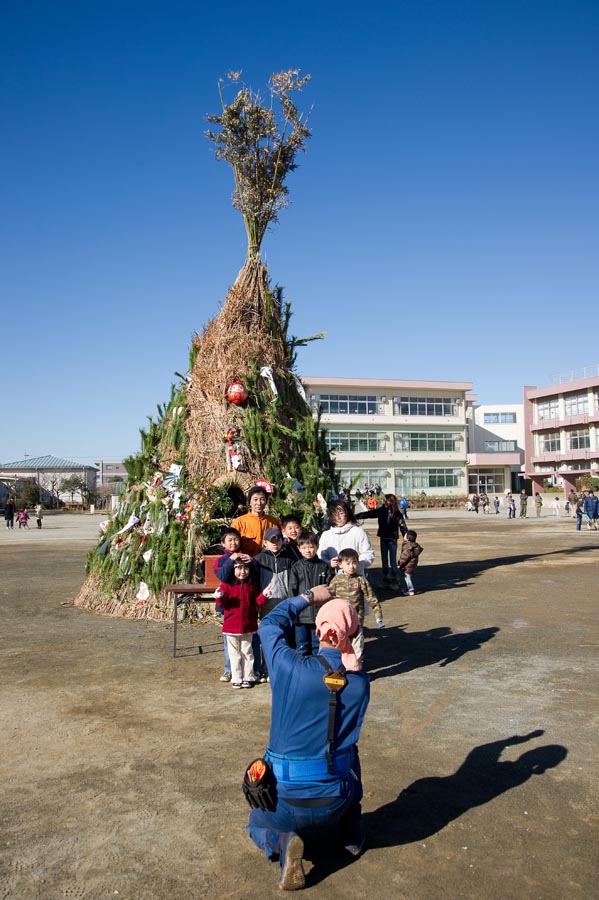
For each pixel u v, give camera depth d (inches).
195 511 349.1
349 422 2476.6
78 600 400.8
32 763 172.7
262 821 122.7
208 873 123.6
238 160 411.5
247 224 419.8
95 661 271.1
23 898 115.7
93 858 128.4
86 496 3132.4
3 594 458.0
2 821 142.9
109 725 199.6
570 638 308.8
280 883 117.3
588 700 219.0
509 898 115.0
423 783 159.5
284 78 409.1
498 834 136.0
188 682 242.8
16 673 255.8
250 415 372.5
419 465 2549.2
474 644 298.2
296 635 225.6
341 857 129.6
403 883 120.1
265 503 280.2
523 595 430.6
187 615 341.7
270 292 415.8
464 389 2596.0
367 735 190.4
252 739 187.6
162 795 154.1
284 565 236.1
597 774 163.0
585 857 127.1
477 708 212.4
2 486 2938.0
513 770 165.9
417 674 251.8
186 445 376.5
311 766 118.3
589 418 2422.5
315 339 432.1
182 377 413.1
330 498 374.0
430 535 995.9
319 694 118.8
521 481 2930.6
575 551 718.5
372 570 559.2
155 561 352.5
